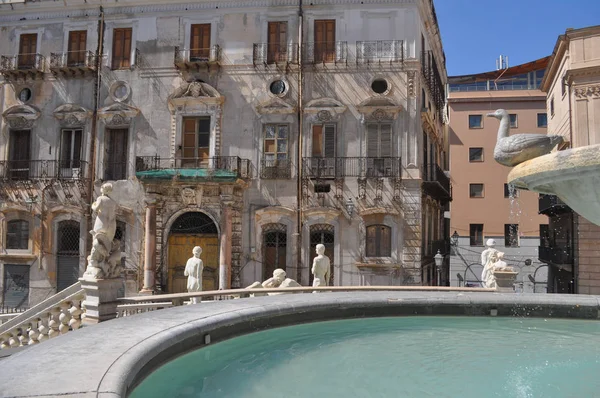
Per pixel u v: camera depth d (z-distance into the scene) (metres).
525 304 9.20
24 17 28.88
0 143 28.64
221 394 4.73
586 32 25.98
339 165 25.72
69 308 10.91
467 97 43.09
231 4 27.11
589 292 25.11
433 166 27.73
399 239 25.12
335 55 26.19
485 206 42.16
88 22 28.28
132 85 27.64
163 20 27.69
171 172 25.20
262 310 7.50
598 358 6.24
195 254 13.74
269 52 26.75
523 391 4.90
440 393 4.83
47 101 28.44
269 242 26.12
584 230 25.44
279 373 5.49
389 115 25.69
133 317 6.58
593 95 25.67
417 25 25.98
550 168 5.70
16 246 27.97
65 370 4.05
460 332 7.92
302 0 26.56
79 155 28.03
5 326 11.39
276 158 26.36
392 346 6.88
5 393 3.50
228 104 26.83
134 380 4.57
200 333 6.18
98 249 9.77
